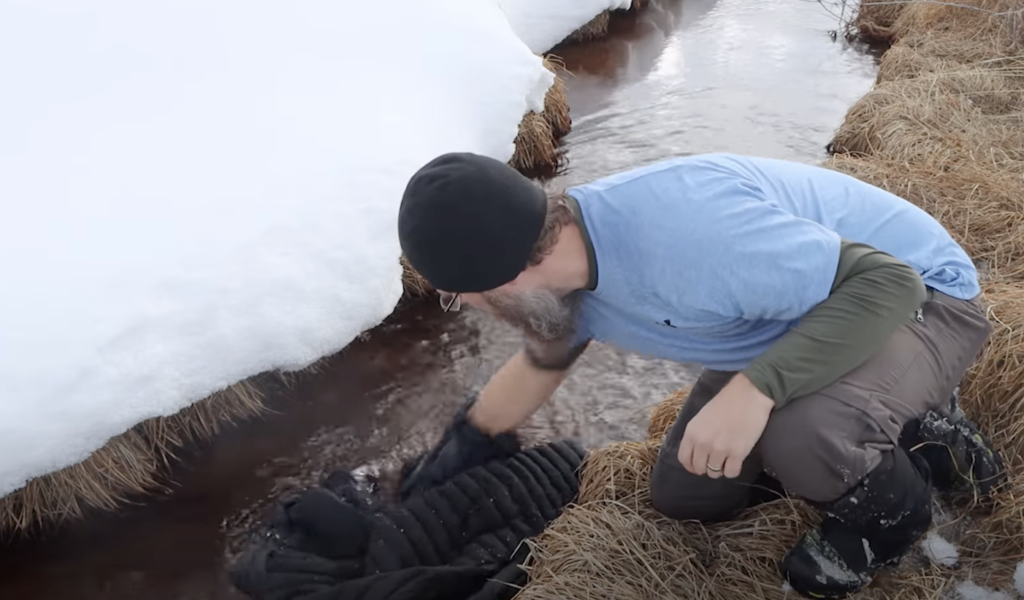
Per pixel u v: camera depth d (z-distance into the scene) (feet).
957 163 11.56
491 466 7.49
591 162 13.30
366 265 8.80
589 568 6.33
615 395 8.73
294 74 10.39
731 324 4.99
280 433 8.35
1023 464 6.70
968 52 15.83
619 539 6.48
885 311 4.67
